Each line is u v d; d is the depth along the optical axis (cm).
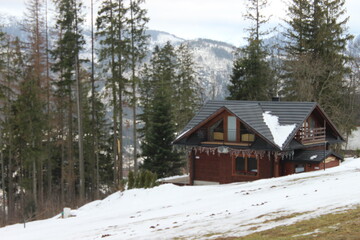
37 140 3628
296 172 2731
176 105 5109
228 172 2858
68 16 3272
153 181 2678
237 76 4797
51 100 3691
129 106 3662
